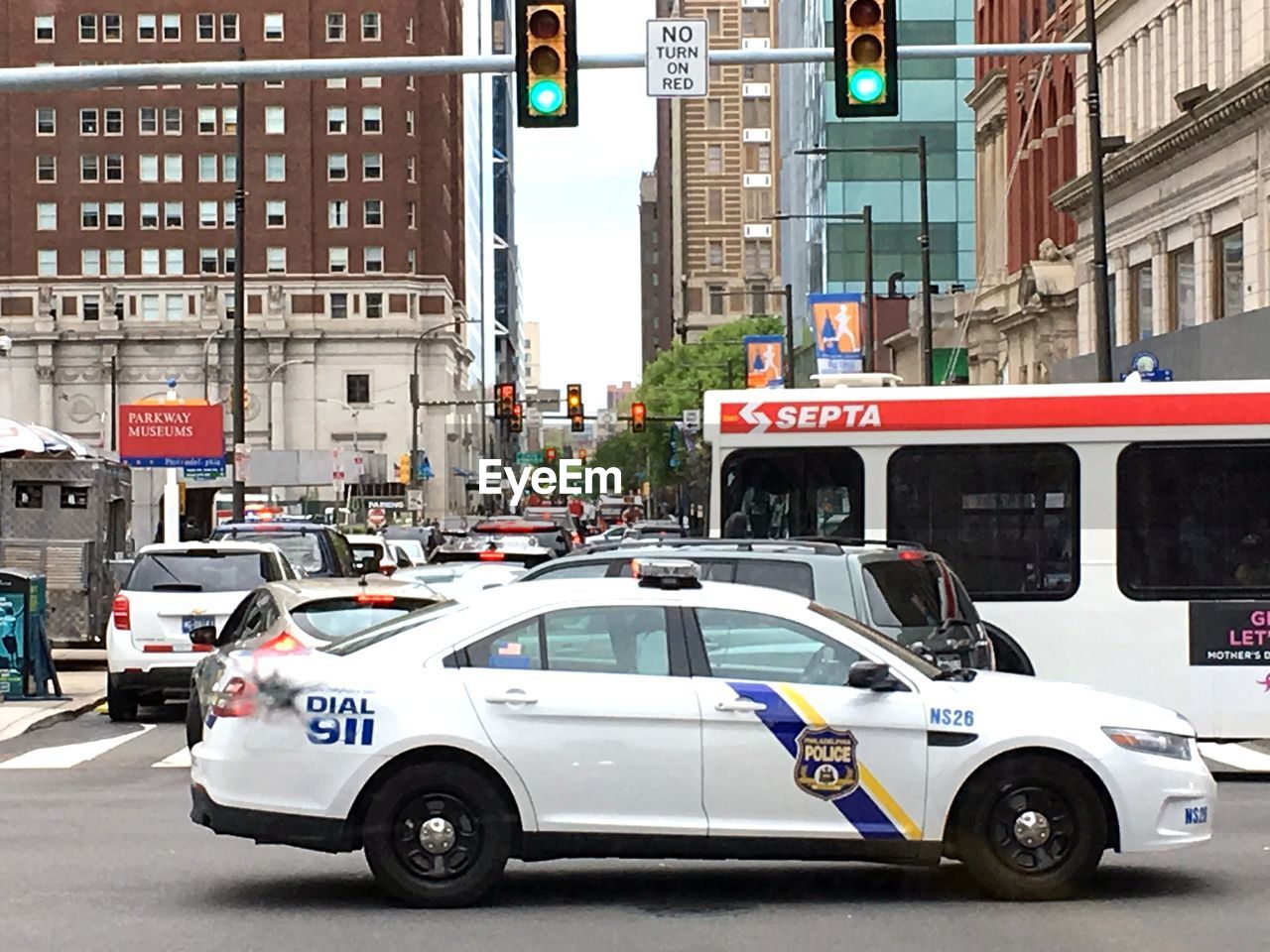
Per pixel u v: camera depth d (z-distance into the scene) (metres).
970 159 84.12
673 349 125.06
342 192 123.06
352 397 123.50
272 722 10.08
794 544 13.66
